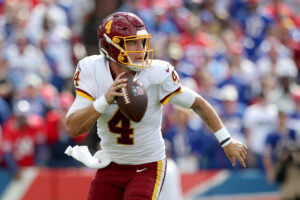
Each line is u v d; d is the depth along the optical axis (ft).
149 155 40.68
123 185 40.78
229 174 85.56
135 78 37.58
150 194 39.40
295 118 93.97
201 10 132.57
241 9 134.62
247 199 86.12
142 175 40.29
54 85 101.71
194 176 83.51
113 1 86.74
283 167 80.02
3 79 94.99
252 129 92.27
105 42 38.78
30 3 120.16
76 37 113.50
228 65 110.63
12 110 91.91
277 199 87.51
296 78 120.37
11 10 115.34
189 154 86.17
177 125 86.58
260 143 91.04
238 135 90.89
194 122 87.92
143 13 122.83
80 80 39.04
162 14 122.72
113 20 38.68
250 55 124.47
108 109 38.96
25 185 77.41
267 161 88.94
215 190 84.43
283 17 137.28
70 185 77.92
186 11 131.54
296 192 79.00
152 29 120.16
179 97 40.16
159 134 41.16
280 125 90.48
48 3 121.08
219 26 128.67
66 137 80.74
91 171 79.46
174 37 114.11
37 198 77.10
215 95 99.60
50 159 81.05
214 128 41.22
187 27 124.36
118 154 40.55
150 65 38.81
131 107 36.29
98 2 86.53
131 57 38.42
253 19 131.54
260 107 93.25
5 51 102.78
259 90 105.60
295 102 96.48
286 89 101.45
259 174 87.51
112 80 38.96
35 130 80.79
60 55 109.09
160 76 39.22
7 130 80.94
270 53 116.88
